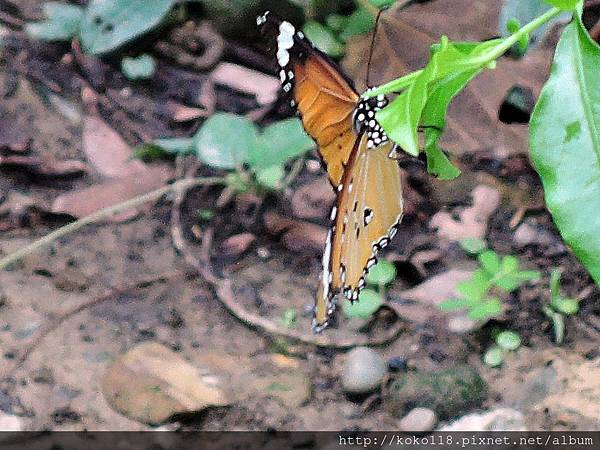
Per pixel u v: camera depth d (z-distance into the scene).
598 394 0.30
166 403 0.29
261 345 0.31
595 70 0.22
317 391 0.30
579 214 0.22
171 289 0.33
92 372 0.30
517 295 0.32
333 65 0.26
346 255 0.27
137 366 0.30
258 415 0.29
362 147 0.26
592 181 0.22
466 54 0.22
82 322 0.31
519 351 0.31
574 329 0.32
